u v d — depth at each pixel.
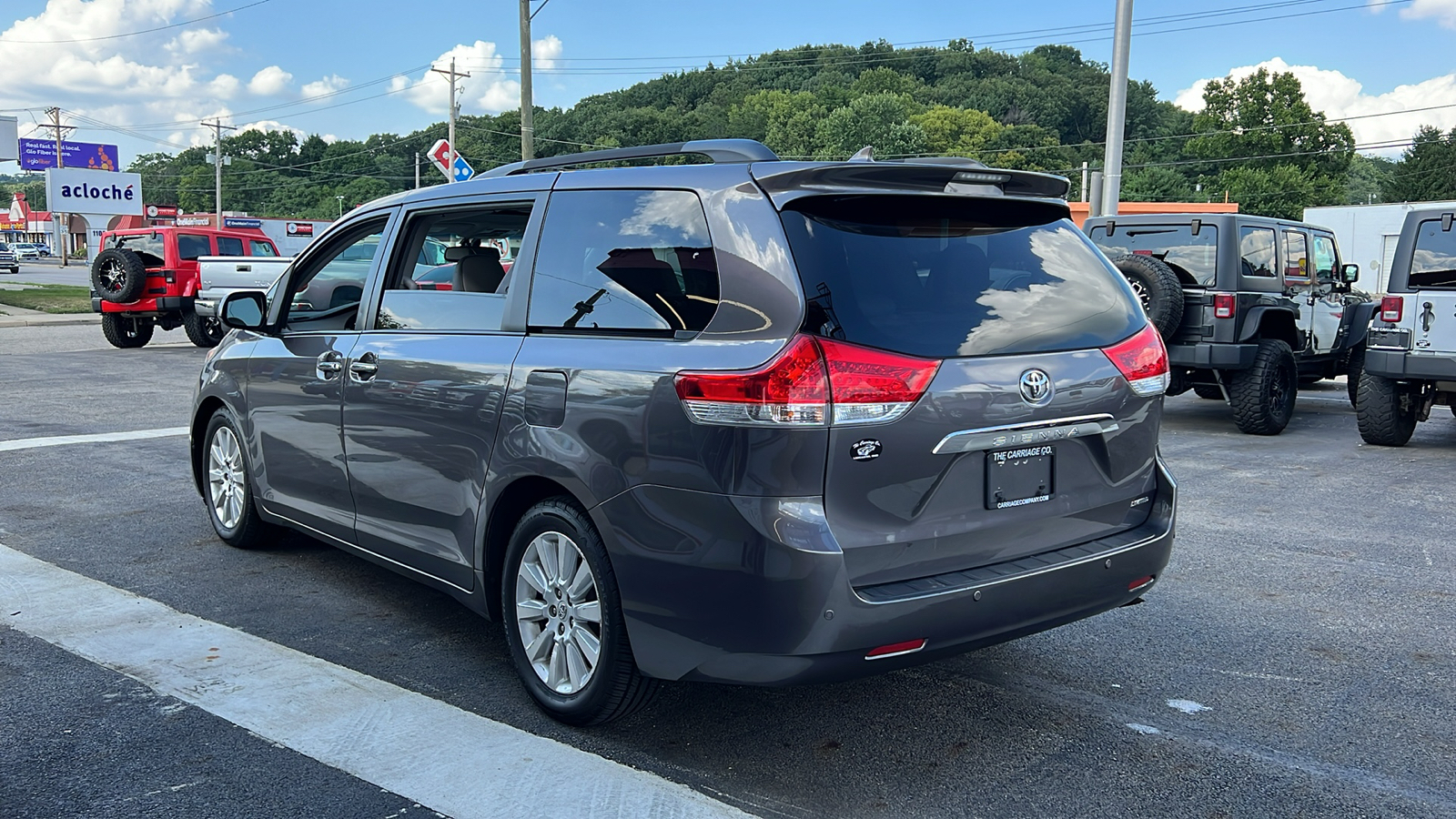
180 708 3.53
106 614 4.46
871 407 2.86
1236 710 3.64
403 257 4.24
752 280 2.95
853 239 3.03
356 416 4.21
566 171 3.64
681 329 3.08
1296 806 2.98
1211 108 105.12
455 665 3.95
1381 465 8.24
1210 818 2.91
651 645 3.07
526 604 3.52
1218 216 9.58
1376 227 40.28
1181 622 4.54
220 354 5.27
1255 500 6.92
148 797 2.95
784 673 2.86
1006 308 3.21
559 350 3.37
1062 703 3.69
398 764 3.15
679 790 3.02
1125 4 14.79
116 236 18.66
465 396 3.64
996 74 158.62
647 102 152.88
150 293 17.09
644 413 3.04
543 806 2.91
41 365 14.47
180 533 5.77
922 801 2.99
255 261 17.61
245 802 2.93
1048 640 4.32
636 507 3.05
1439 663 4.07
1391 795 3.05
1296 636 4.37
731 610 2.88
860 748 3.32
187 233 17.94
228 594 4.75
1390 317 8.73
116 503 6.43
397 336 4.09
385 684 3.76
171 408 10.43
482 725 3.43
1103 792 3.05
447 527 3.82
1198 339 9.62
